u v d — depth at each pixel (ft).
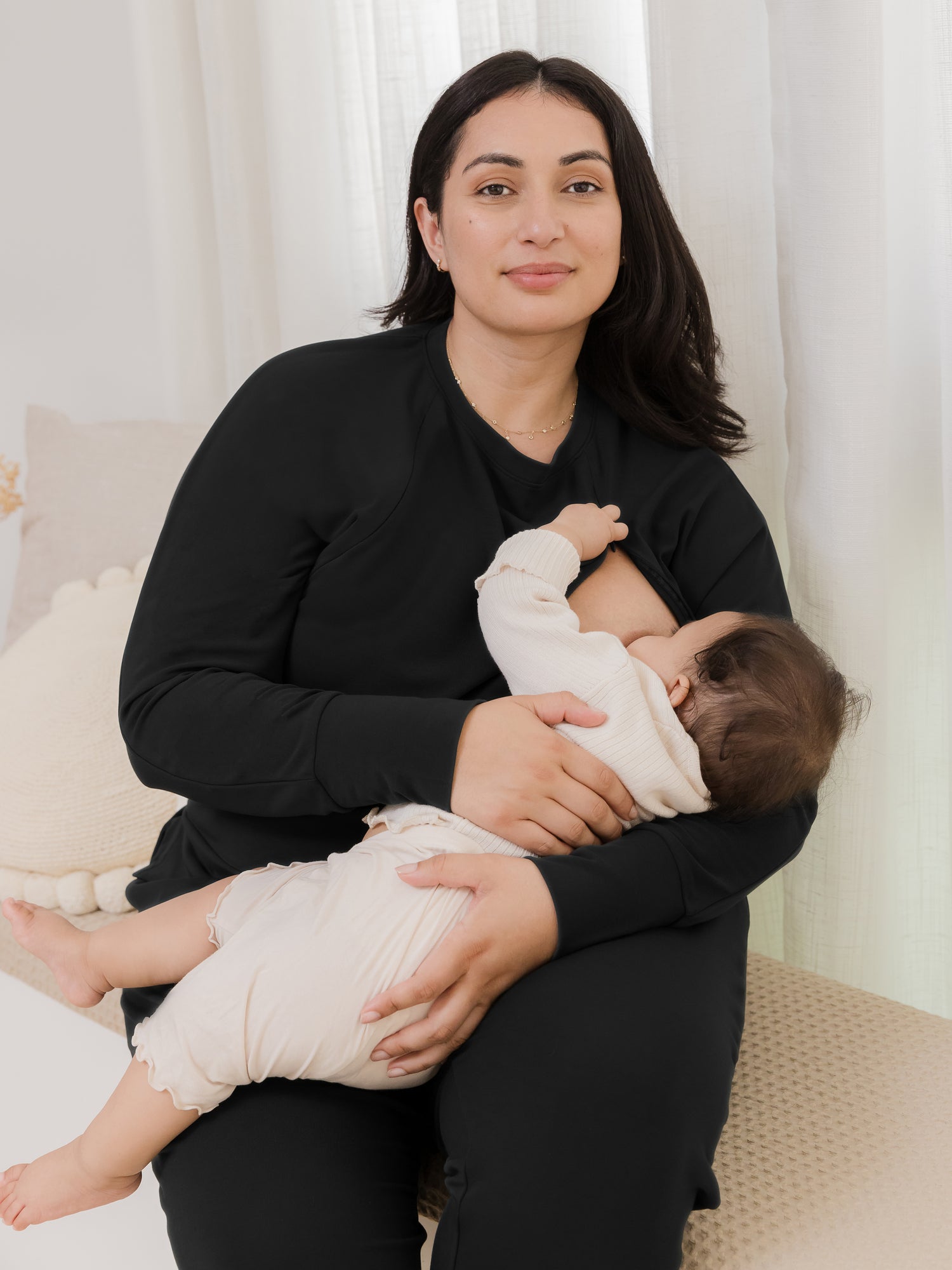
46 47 8.29
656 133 5.13
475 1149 3.14
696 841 3.73
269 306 7.12
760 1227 3.27
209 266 7.61
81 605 6.22
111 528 6.70
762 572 4.48
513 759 3.61
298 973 3.26
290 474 4.08
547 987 3.38
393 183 6.14
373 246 6.59
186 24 7.20
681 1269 3.17
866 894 5.19
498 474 4.24
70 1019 4.50
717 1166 3.51
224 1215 3.13
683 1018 3.36
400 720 3.69
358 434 4.14
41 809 5.25
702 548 4.45
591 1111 3.11
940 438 5.26
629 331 4.42
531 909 3.38
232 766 3.82
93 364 8.76
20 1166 3.57
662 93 5.07
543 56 5.35
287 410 4.13
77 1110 4.46
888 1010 4.26
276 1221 3.10
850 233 4.66
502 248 3.94
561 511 4.26
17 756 5.43
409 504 4.09
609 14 5.40
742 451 4.76
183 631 4.02
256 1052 3.24
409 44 5.98
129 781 5.29
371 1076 3.36
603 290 4.07
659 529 4.40
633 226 4.27
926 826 5.64
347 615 4.13
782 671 3.76
